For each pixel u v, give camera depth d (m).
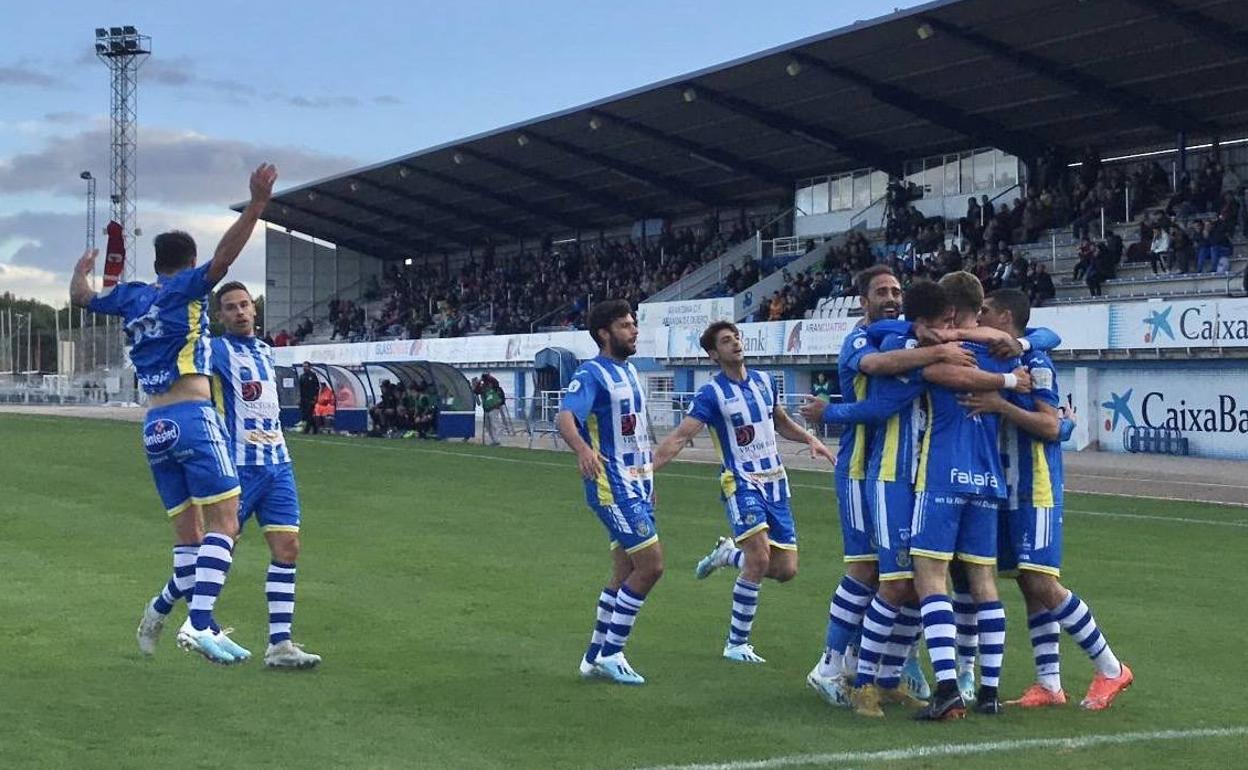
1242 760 5.63
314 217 61.59
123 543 12.84
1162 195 34.31
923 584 6.42
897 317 6.95
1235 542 13.42
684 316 39.34
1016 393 6.51
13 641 8.14
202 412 7.08
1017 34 30.69
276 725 6.16
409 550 12.51
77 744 5.80
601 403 7.26
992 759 5.62
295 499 7.61
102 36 61.84
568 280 52.59
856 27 31.47
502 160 48.16
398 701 6.68
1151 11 28.03
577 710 6.51
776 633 8.66
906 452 6.53
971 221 36.22
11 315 68.94
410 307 59.44
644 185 49.31
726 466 7.89
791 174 45.16
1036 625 6.75
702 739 5.95
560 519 15.20
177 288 6.96
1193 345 26.36
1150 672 7.49
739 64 34.69
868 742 5.91
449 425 33.91
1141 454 27.53
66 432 32.28
